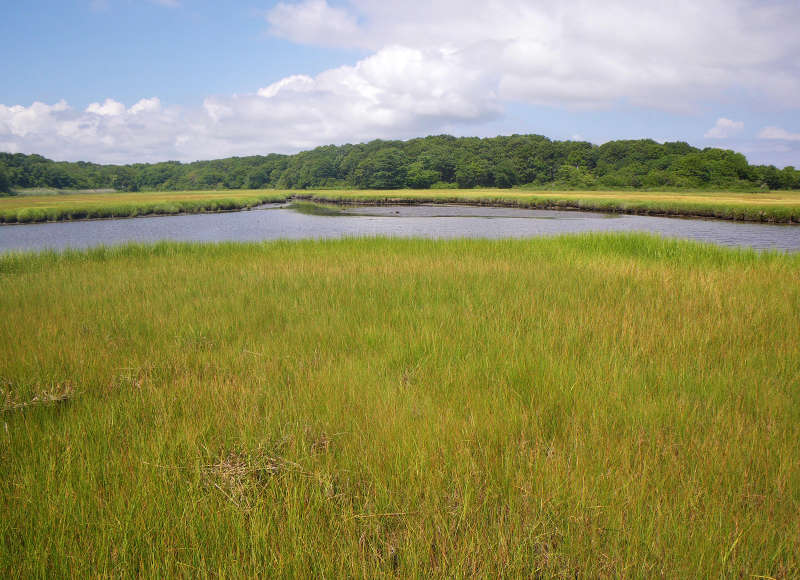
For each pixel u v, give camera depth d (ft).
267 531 7.59
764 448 9.99
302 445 10.16
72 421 11.40
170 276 32.45
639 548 7.32
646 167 404.57
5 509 8.15
